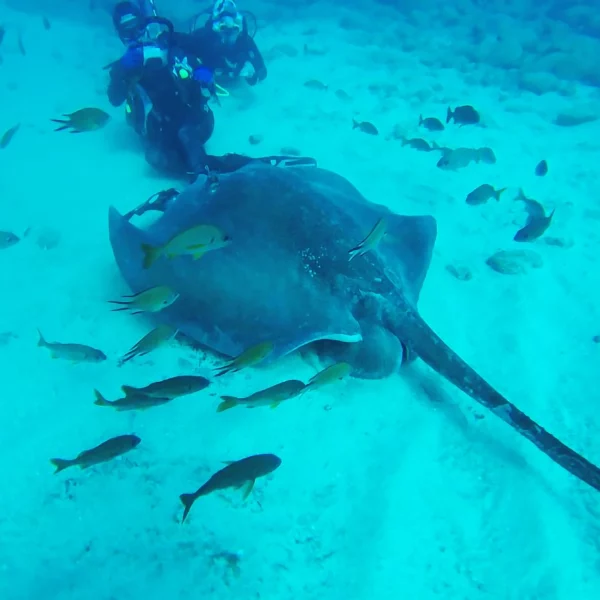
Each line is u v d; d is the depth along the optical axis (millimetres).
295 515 2820
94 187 6020
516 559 2727
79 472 2900
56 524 2664
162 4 14180
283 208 3758
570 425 3508
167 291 3033
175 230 3955
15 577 2436
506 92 10148
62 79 9141
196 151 5863
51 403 3309
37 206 5574
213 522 2730
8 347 3713
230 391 3473
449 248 5359
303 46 11797
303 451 3164
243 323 3514
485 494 3031
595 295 4805
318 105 8711
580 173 7086
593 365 4023
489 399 3117
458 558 2715
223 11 8289
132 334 3879
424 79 10367
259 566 2562
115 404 2773
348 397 3555
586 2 15383
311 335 3344
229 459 3062
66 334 3861
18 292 4285
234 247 3654
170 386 2748
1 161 6391
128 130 7441
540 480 3117
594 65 10906
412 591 2547
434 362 3334
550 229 5781
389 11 14758
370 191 6297
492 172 6988
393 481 3037
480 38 13148
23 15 12289
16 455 2977
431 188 6395
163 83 6051
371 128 7613
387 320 3545
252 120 7949
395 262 4055
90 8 13047
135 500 2795
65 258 4754
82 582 2438
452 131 8141
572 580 2648
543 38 12875
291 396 2922
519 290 4781
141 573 2490
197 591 2439
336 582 2551
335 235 3689
